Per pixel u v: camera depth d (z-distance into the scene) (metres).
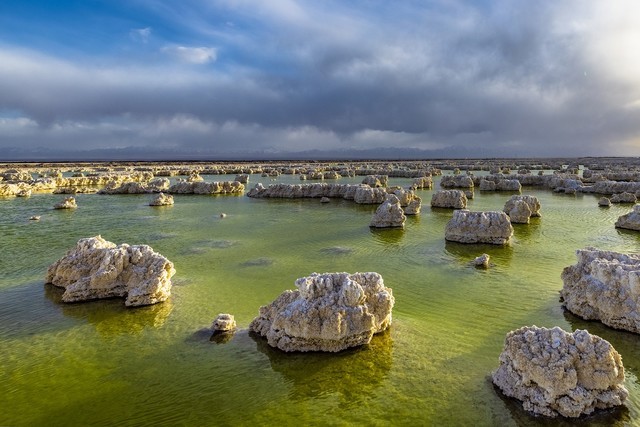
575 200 58.56
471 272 25.97
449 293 22.28
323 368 14.89
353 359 15.41
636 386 13.59
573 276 20.31
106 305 20.95
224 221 44.38
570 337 12.80
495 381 13.55
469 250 31.42
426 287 23.27
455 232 33.88
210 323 18.61
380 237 36.09
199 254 30.56
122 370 15.05
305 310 15.73
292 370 14.83
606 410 12.24
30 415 12.66
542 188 75.75
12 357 16.09
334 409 12.69
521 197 43.59
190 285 23.69
